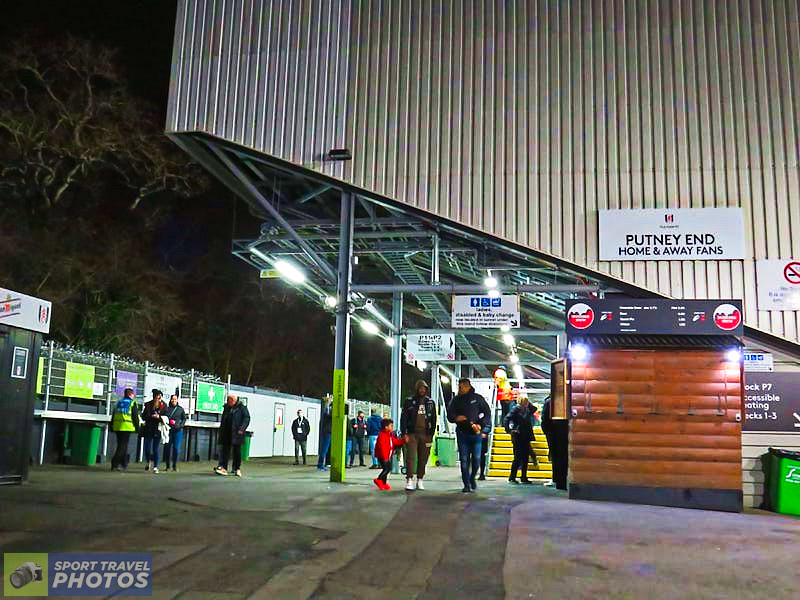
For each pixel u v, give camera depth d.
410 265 19.86
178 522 8.48
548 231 15.15
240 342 43.81
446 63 15.95
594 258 14.99
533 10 16.05
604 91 15.57
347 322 14.95
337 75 16.08
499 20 16.06
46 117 29.48
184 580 6.11
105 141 30.62
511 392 22.47
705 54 15.56
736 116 15.27
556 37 15.90
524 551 7.42
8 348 11.55
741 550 7.73
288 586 6.03
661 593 6.02
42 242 30.05
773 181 14.96
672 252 14.84
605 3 15.95
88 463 17.06
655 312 12.07
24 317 11.80
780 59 15.45
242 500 10.48
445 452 24.03
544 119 15.57
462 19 16.12
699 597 5.94
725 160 15.10
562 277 18.61
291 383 46.22
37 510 8.88
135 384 20.00
